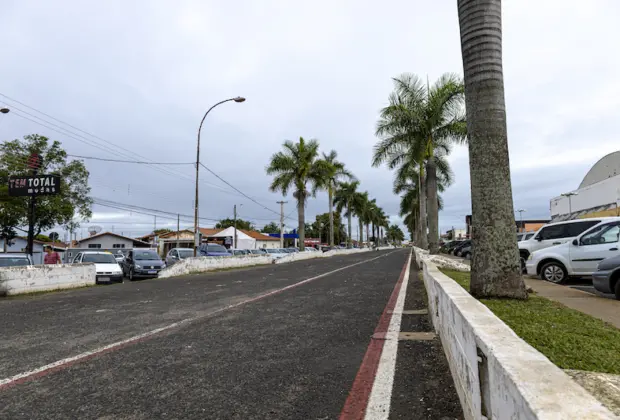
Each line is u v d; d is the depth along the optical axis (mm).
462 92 20453
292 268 22203
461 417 3213
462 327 3117
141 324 7133
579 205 33812
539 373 1696
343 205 61656
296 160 36500
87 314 8328
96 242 50656
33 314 8539
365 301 9266
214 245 29250
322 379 4223
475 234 7395
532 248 14508
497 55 7410
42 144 31562
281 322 7098
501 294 7094
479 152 7340
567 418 1262
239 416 3373
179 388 4012
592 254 11000
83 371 4578
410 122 21297
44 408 3584
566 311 6137
